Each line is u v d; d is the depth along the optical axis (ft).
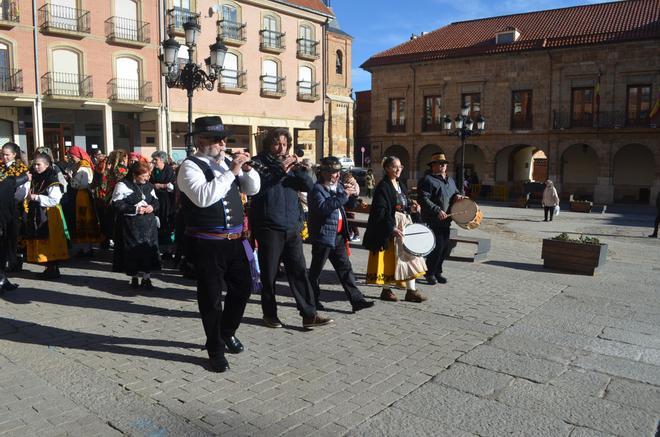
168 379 14.46
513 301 23.18
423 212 25.61
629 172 113.09
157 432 11.63
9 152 22.88
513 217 76.59
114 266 24.41
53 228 25.18
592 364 15.98
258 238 18.33
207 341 15.16
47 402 12.93
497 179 126.52
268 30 111.24
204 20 101.40
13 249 23.22
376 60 133.80
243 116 109.09
